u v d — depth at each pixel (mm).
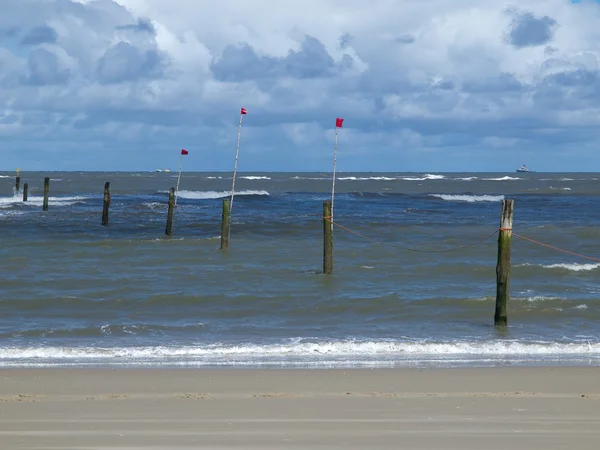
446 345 20359
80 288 30016
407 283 31859
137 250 41312
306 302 27453
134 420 12141
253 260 38000
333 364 17906
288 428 11625
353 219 64750
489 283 32219
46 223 57156
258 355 19172
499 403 13422
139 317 24922
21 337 21516
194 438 11055
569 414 12594
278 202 89562
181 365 17688
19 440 10945
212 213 69438
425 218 67062
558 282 32594
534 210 81750
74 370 16672
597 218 70000
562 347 20297
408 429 11586
